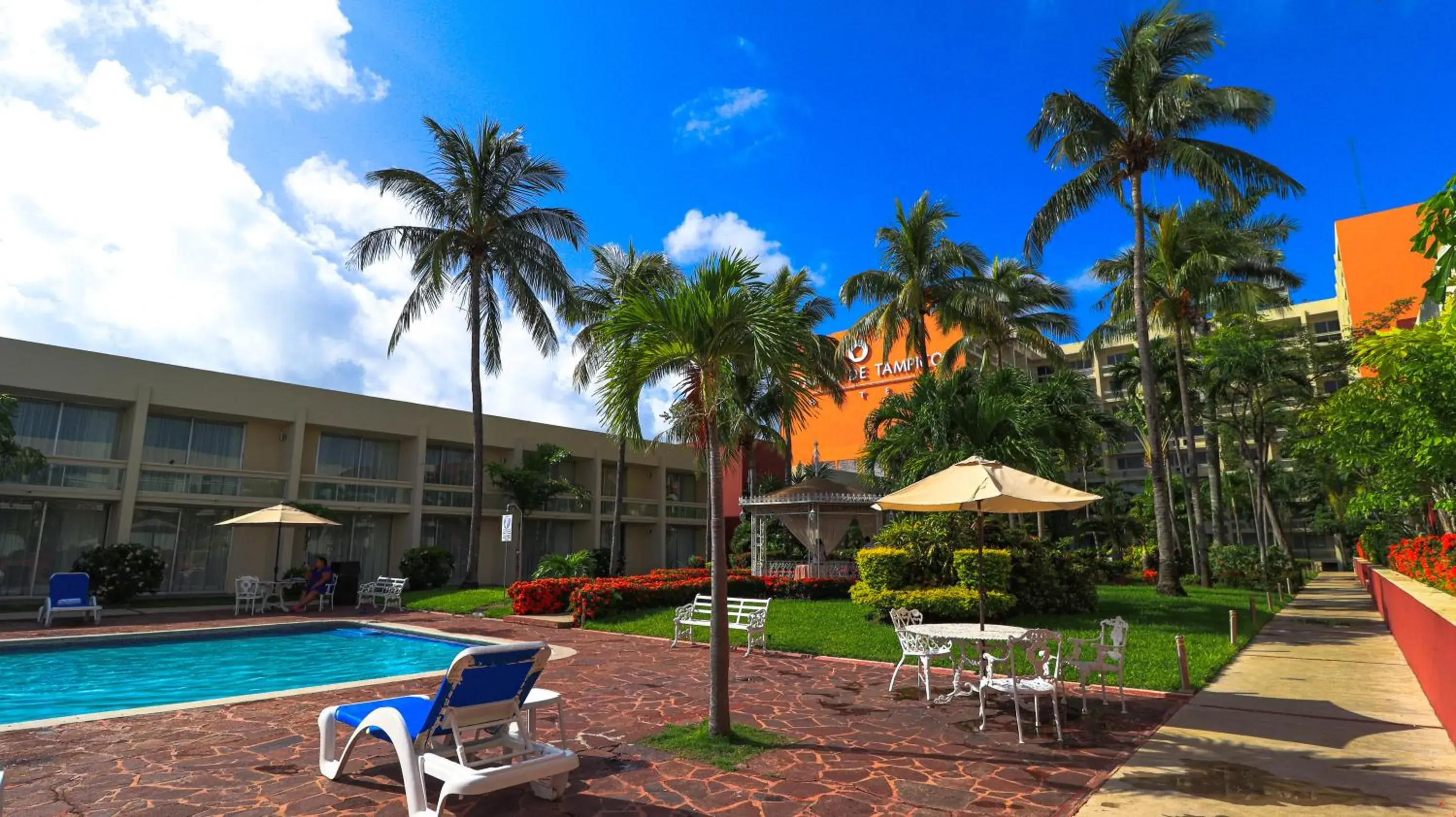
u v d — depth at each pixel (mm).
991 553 14758
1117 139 22078
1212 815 4879
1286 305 35438
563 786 5227
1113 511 50469
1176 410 35312
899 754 6328
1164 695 8727
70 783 5527
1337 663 11031
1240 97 21094
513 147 26562
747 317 7105
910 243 27922
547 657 5301
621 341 7531
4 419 18781
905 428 18484
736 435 7996
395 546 30000
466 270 26578
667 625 15523
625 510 38938
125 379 23078
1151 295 28406
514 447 34000
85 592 16891
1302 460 35594
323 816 4871
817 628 14484
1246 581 26969
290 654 14094
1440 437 9086
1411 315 28391
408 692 9047
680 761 6109
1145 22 21969
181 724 7355
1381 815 4859
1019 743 6676
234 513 25859
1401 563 15250
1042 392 20375
